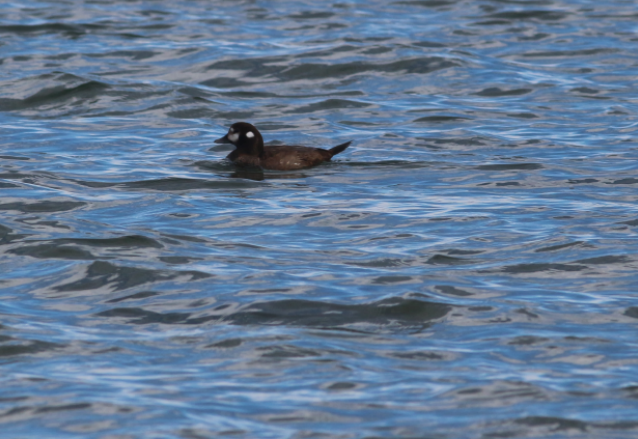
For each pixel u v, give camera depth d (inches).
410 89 1482.5
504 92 1466.5
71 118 1330.0
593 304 709.3
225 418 536.1
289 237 871.1
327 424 531.2
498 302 712.4
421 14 1898.4
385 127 1302.9
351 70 1549.0
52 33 1706.4
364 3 1974.7
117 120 1323.8
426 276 763.4
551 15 1883.6
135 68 1535.4
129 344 639.8
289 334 652.7
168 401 556.1
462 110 1374.3
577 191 1016.2
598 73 1558.8
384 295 721.6
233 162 1144.8
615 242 844.0
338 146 1163.3
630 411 546.9
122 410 544.7
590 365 609.0
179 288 740.7
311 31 1755.7
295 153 1125.1
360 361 614.5
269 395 566.3
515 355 623.8
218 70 1534.2
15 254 812.6
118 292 734.5
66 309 703.1
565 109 1381.6
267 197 1001.5
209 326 669.9
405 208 957.8
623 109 1373.0
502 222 907.4
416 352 628.4
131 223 903.1
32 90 1417.3
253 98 1437.0
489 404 555.8
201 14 1868.8
